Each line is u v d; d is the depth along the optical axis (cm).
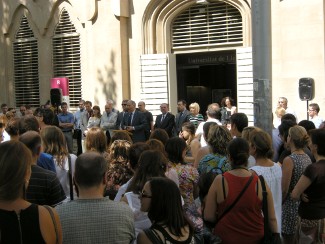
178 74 1612
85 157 325
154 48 1541
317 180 480
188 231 323
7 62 1997
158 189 318
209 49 1481
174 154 507
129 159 478
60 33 1789
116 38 1552
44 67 1852
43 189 427
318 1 1210
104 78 1595
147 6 1513
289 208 532
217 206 416
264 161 484
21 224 274
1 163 278
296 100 1256
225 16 1444
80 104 1515
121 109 1550
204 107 1738
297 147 530
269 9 758
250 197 403
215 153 513
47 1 1808
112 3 1540
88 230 310
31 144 438
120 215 318
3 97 2020
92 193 321
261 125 759
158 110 1531
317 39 1217
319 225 486
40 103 1881
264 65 760
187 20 1516
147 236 311
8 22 1962
